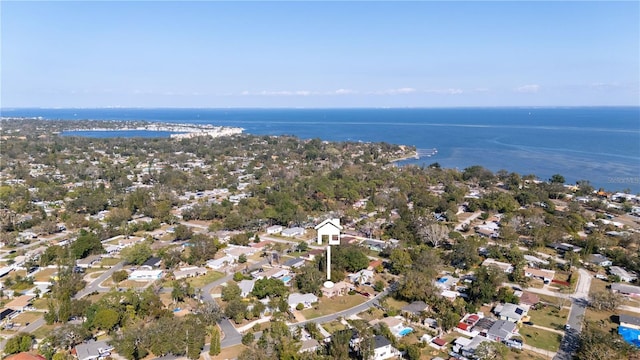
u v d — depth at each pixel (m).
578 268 146.62
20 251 161.62
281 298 118.88
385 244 166.88
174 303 120.38
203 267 147.00
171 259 147.00
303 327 106.69
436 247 165.00
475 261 146.62
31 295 124.88
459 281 134.88
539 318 112.50
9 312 114.00
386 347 93.88
